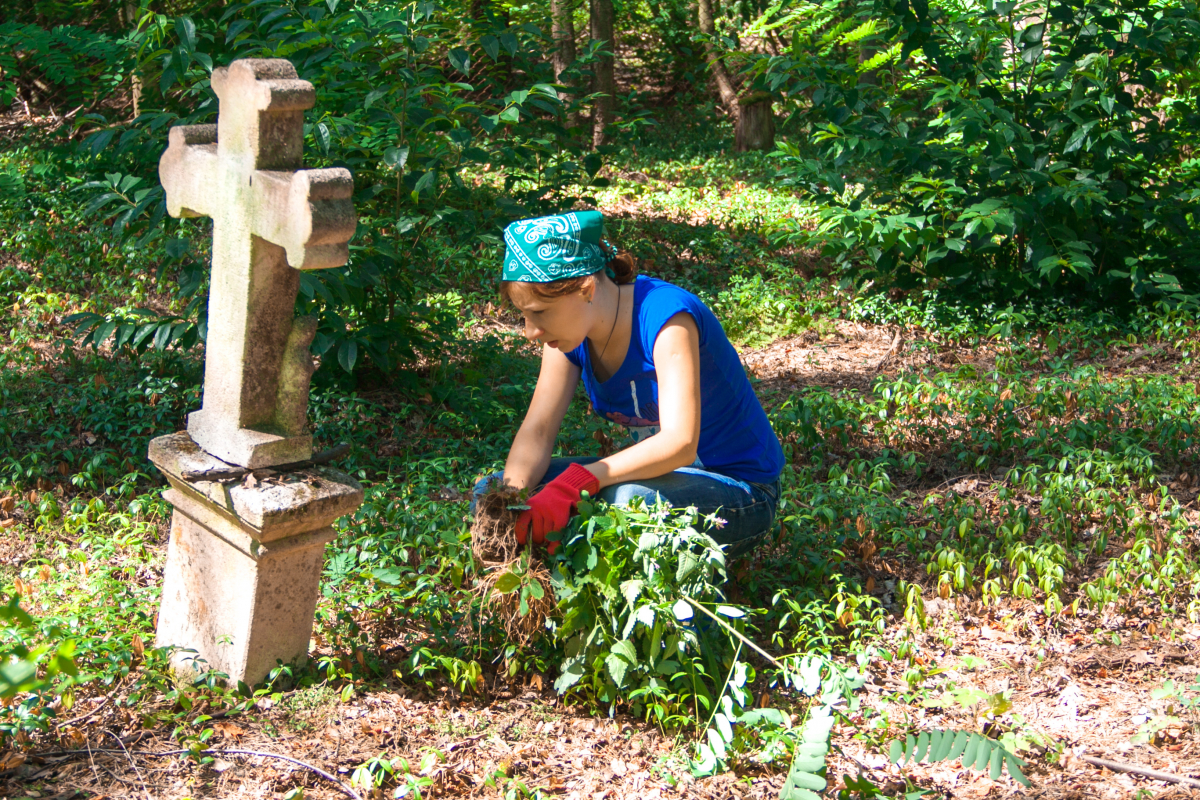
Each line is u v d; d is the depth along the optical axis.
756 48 15.69
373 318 5.66
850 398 5.64
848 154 7.72
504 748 2.62
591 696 2.82
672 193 11.87
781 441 5.05
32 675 1.36
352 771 2.48
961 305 7.71
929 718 2.86
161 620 2.97
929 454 5.07
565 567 2.65
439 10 5.88
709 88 17.61
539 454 3.04
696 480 2.98
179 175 2.62
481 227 5.76
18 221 8.27
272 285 2.47
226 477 2.57
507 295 2.77
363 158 5.24
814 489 4.21
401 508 3.96
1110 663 3.16
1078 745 2.72
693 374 2.80
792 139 15.54
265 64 2.33
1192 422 5.01
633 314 2.86
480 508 2.73
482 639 3.06
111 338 6.12
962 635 3.35
